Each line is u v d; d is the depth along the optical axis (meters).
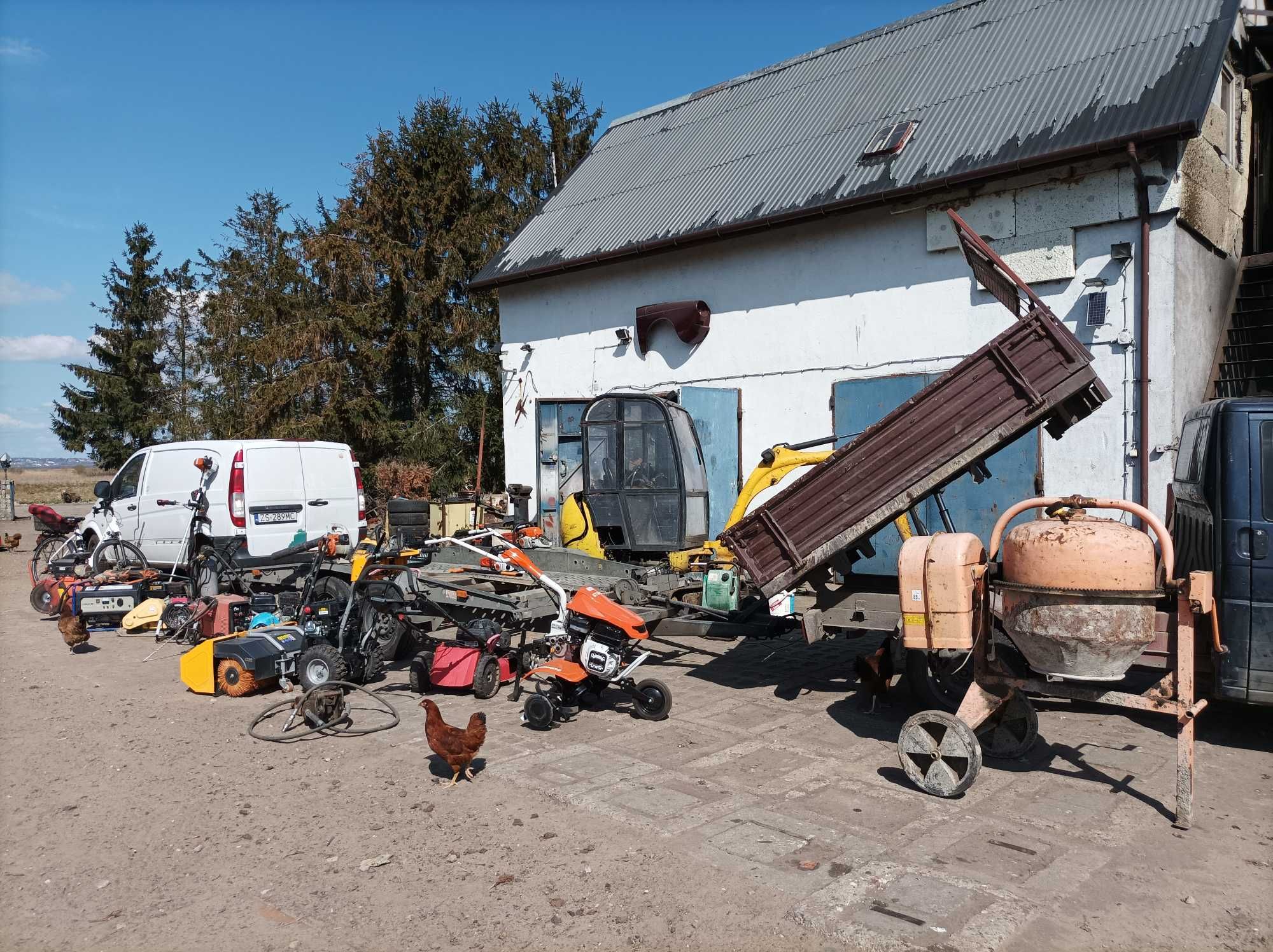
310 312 21.19
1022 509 4.92
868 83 12.35
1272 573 5.11
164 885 3.65
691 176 13.17
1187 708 4.17
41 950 3.14
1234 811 4.34
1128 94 8.71
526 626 7.10
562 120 23.72
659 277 12.47
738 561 6.21
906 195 9.65
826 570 6.27
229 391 26.23
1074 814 4.29
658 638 8.32
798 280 10.98
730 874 3.63
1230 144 10.29
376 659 7.25
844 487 5.84
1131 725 5.84
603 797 4.54
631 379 12.89
